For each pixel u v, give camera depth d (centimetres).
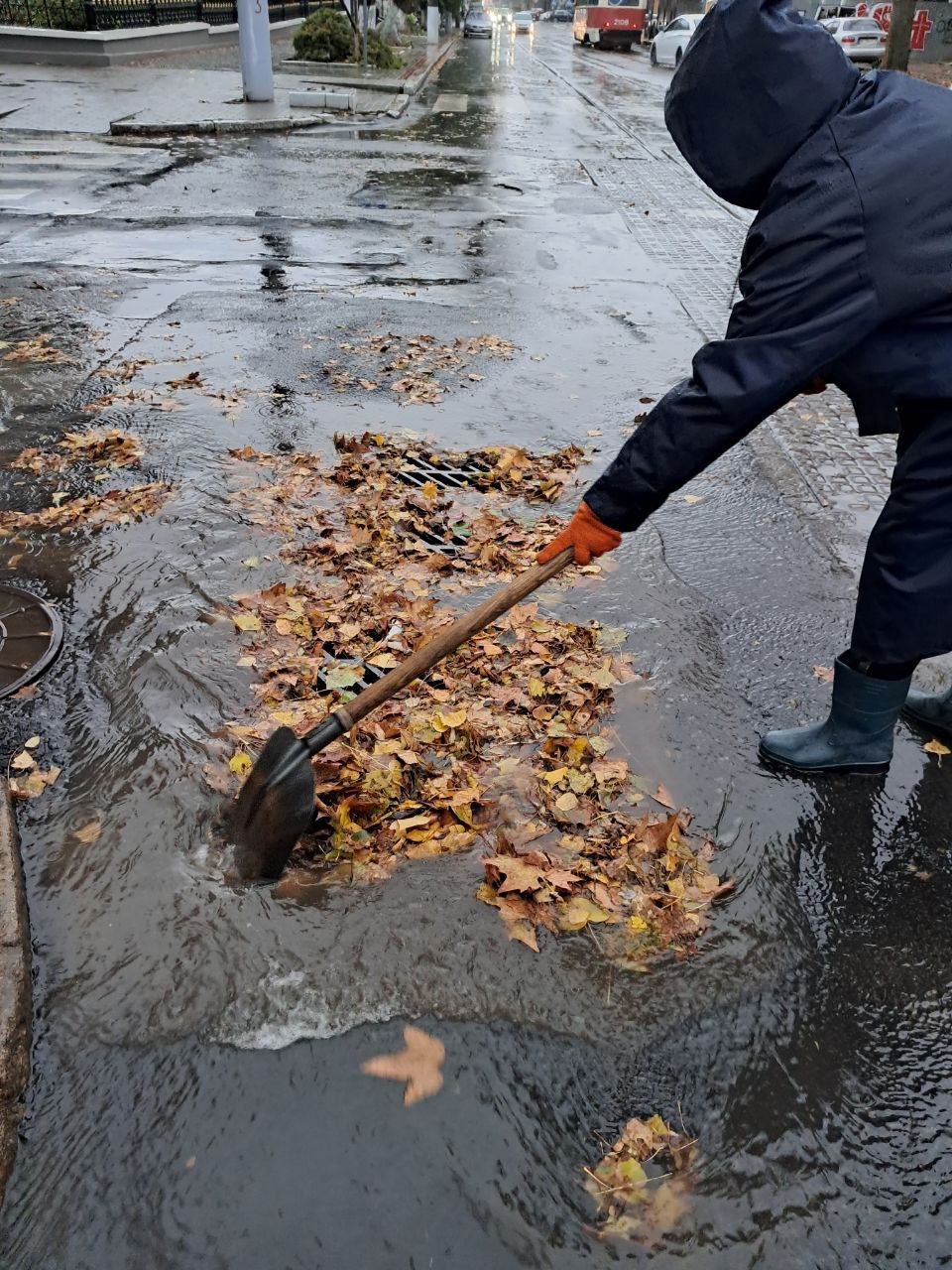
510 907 248
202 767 288
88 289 743
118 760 290
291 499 446
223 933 238
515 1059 215
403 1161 195
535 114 1959
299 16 3183
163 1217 184
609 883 258
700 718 322
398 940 239
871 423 258
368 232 955
